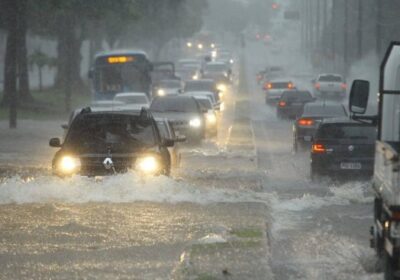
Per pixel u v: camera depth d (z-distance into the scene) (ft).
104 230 105.70
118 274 83.92
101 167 132.57
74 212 117.91
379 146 84.28
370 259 92.12
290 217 121.70
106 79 407.44
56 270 85.61
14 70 303.07
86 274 83.87
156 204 125.39
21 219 112.57
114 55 407.85
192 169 184.75
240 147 250.16
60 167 134.10
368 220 118.62
